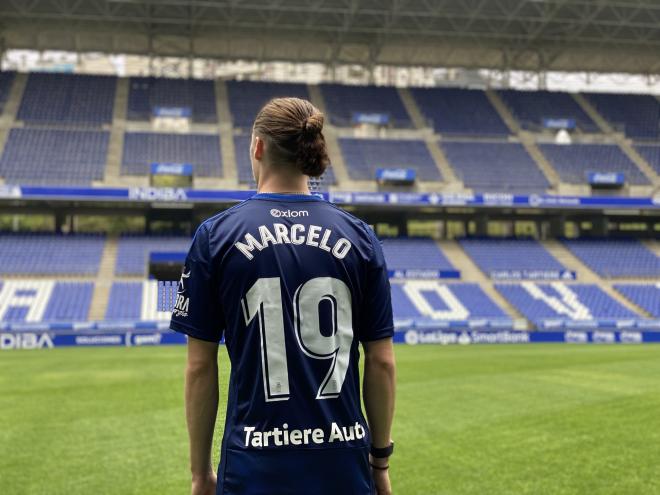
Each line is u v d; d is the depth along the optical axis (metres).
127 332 22.97
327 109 36.09
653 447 7.21
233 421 1.90
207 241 1.96
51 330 22.64
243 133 33.78
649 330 25.78
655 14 32.56
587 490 5.63
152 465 6.57
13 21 32.31
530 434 7.91
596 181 32.47
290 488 1.81
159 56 36.34
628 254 32.94
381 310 2.02
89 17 30.80
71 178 28.92
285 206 2.01
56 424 8.66
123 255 28.64
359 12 31.25
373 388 2.03
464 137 35.84
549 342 25.45
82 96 34.25
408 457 6.82
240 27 33.47
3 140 30.61
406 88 38.84
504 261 31.53
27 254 27.84
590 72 40.28
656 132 37.12
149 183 29.55
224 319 1.99
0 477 6.14
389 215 33.81
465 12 31.86
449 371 14.79
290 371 1.87
